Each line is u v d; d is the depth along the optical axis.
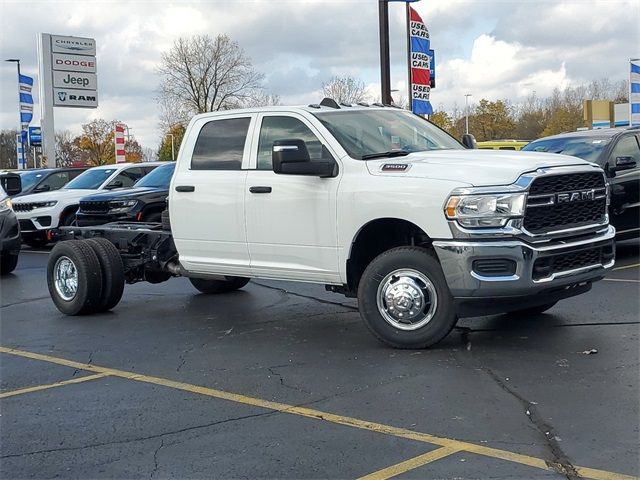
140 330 8.15
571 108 65.56
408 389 5.55
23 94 39.25
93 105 32.50
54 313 9.39
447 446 4.45
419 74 15.15
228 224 7.64
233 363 6.57
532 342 6.70
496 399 5.24
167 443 4.71
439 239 6.16
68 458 4.54
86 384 6.12
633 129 11.80
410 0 14.82
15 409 5.53
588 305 8.06
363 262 7.10
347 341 7.16
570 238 6.35
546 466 4.11
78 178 17.95
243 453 4.49
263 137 7.52
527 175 6.08
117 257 9.12
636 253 12.05
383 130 7.40
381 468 4.18
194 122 8.15
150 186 13.08
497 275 6.01
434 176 6.29
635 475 3.96
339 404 5.31
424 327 6.49
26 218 16.84
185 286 11.16
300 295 9.89
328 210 6.84
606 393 5.25
